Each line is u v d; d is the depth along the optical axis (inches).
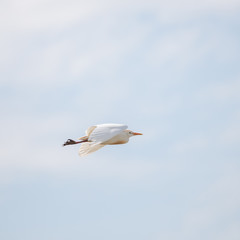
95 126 1084.5
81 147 1136.8
